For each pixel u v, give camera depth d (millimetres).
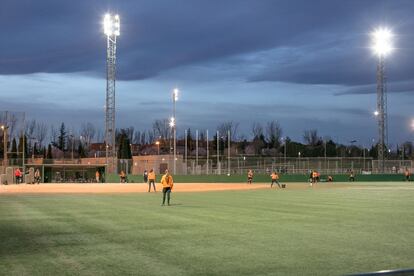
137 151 162625
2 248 14047
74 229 18219
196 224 19625
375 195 40969
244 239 15555
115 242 15016
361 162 95062
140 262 12023
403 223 19906
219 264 11773
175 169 81750
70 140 154125
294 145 155000
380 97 92875
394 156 159500
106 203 32188
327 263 11836
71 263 11938
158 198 37750
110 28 81812
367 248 13859
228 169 88938
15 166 84625
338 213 24344
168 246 14266
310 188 57094
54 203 32312
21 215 23844
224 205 29984
